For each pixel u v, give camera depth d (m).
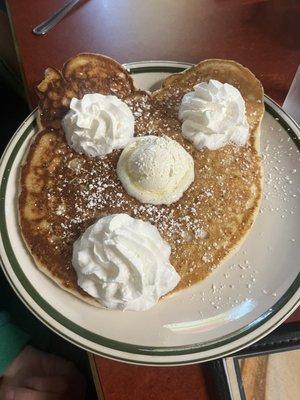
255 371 0.28
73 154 0.33
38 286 0.29
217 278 0.30
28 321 0.37
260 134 0.35
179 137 0.33
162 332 0.28
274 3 0.42
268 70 0.38
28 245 0.30
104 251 0.27
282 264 0.31
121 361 0.27
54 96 0.34
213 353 0.27
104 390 0.28
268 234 0.32
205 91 0.32
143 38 0.40
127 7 0.41
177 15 0.41
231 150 0.33
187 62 0.39
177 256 0.30
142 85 0.37
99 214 0.31
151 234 0.29
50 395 0.34
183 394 0.28
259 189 0.32
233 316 0.29
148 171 0.30
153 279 0.27
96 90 0.34
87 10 0.41
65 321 0.28
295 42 0.40
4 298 0.38
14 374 0.35
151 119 0.34
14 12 0.40
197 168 0.32
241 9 0.41
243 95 0.35
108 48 0.39
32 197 0.31
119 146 0.32
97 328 0.28
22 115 0.49
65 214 0.31
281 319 0.29
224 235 0.31
